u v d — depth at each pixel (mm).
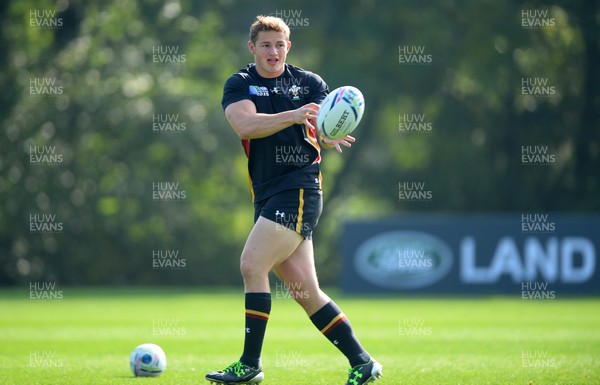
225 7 124562
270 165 24766
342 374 29734
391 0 119000
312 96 25625
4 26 103438
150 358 28828
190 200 108000
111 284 107500
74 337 43812
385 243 77812
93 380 27938
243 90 24891
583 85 119938
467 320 53500
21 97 101938
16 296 82500
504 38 117062
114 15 110250
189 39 114688
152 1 112750
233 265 110875
